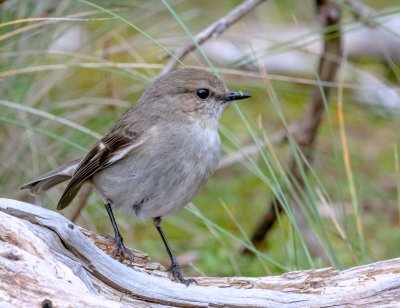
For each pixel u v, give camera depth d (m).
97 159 9.87
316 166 15.88
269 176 15.25
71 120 12.74
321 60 13.68
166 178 9.60
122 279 8.38
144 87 13.60
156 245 13.74
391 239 14.14
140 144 9.59
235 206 15.34
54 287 7.46
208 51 16.59
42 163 12.35
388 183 15.98
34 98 12.33
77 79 15.17
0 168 12.22
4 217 7.81
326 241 10.46
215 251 13.54
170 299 8.45
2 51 11.63
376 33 17.23
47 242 7.98
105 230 12.60
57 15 11.93
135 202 9.78
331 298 8.53
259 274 12.45
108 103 12.83
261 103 18.59
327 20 13.45
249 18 18.39
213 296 8.53
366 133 18.45
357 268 8.85
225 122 17.48
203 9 18.33
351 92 15.26
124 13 12.81
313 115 13.84
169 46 14.00
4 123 12.19
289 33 17.81
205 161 9.81
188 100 9.92
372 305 8.46
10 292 7.43
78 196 12.36
